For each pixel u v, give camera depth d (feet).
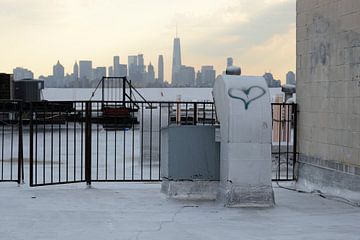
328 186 30.81
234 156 26.58
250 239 20.15
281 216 24.56
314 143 32.60
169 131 28.91
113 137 80.02
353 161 28.17
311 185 32.83
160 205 27.04
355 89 27.99
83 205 26.91
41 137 80.53
